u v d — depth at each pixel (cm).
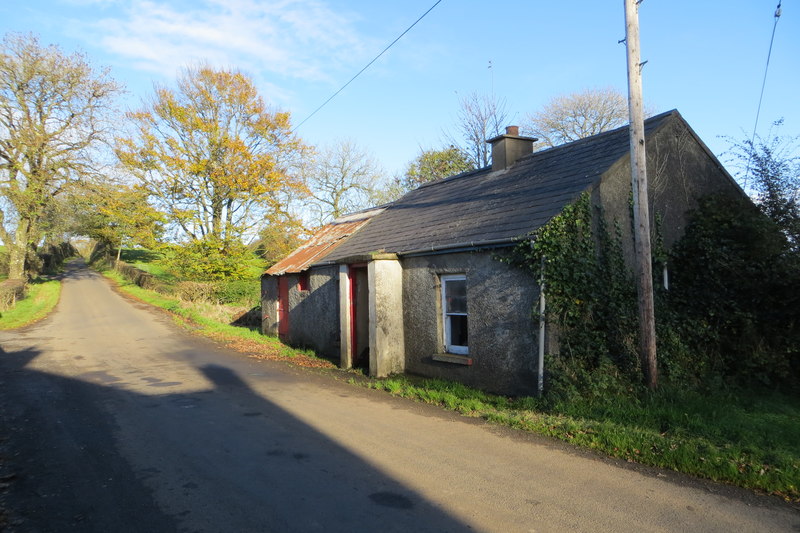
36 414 790
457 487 495
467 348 1021
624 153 993
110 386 1009
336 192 4575
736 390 906
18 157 3347
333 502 460
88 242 7944
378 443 636
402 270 1173
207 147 3209
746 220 1020
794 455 573
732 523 419
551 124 4069
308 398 902
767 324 958
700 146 1166
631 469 547
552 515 433
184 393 941
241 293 3222
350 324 1253
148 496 475
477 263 975
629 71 795
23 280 3412
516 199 1073
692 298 1046
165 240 3195
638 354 869
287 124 3438
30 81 3247
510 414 768
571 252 866
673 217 1091
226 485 501
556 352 849
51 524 420
